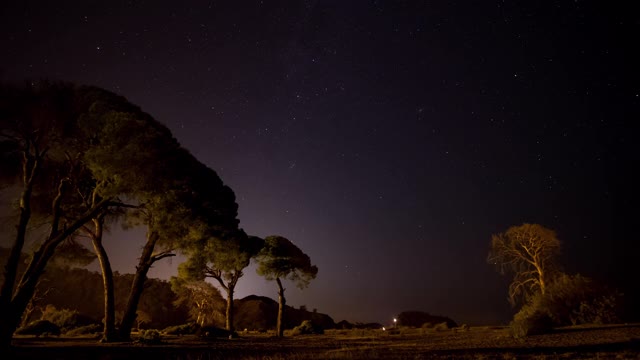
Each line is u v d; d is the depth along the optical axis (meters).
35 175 17.33
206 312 52.25
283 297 34.91
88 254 27.59
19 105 16.97
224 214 24.72
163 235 21.50
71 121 18.19
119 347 18.73
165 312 72.62
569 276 34.62
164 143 19.05
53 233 17.55
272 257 35.16
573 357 12.45
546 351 14.53
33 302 42.53
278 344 23.52
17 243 16.31
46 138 17.88
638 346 14.70
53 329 28.50
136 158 17.34
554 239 40.16
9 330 15.16
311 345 22.48
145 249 24.86
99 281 74.94
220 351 18.50
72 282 71.44
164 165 18.70
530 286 40.44
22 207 16.83
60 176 20.30
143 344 20.92
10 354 14.58
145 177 17.84
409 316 70.88
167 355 16.52
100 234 23.56
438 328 44.41
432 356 13.70
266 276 35.12
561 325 31.00
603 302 31.25
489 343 19.62
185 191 20.55
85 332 28.59
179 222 21.11
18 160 18.78
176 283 35.78
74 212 22.12
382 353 15.19
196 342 23.67
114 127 17.55
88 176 20.86
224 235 25.88
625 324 27.72
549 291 33.91
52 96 17.78
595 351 13.87
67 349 17.11
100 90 19.38
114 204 18.75
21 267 40.44
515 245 41.66
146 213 21.61
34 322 28.72
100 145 17.92
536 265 39.94
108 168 16.98
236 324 68.75
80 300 69.62
